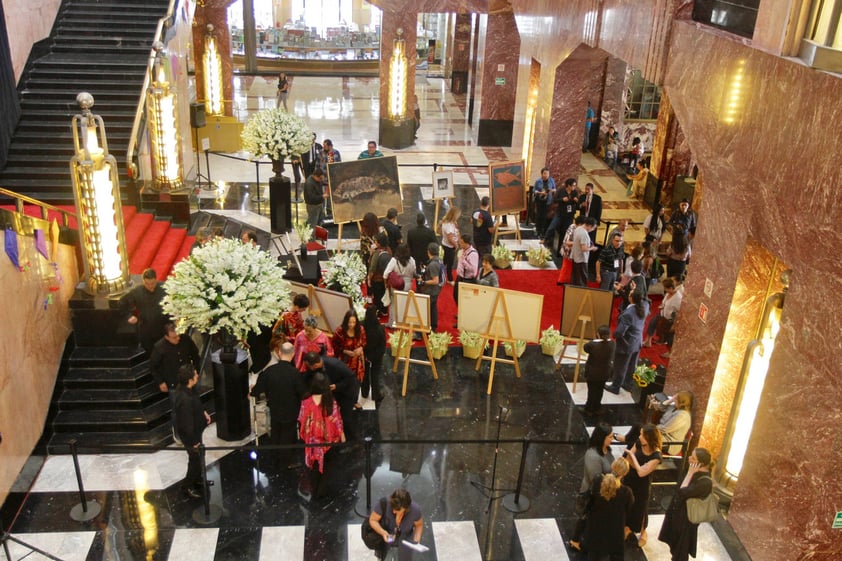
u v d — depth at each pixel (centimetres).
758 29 669
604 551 664
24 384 764
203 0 1819
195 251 808
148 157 1330
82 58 1379
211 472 801
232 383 819
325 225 1496
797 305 608
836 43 574
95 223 866
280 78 2244
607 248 1171
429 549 705
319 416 766
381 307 1094
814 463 584
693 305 821
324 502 763
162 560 684
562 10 1367
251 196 1609
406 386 969
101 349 903
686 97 822
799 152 596
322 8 3312
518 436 881
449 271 1256
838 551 582
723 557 705
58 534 709
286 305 830
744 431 750
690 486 659
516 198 1441
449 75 2983
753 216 680
